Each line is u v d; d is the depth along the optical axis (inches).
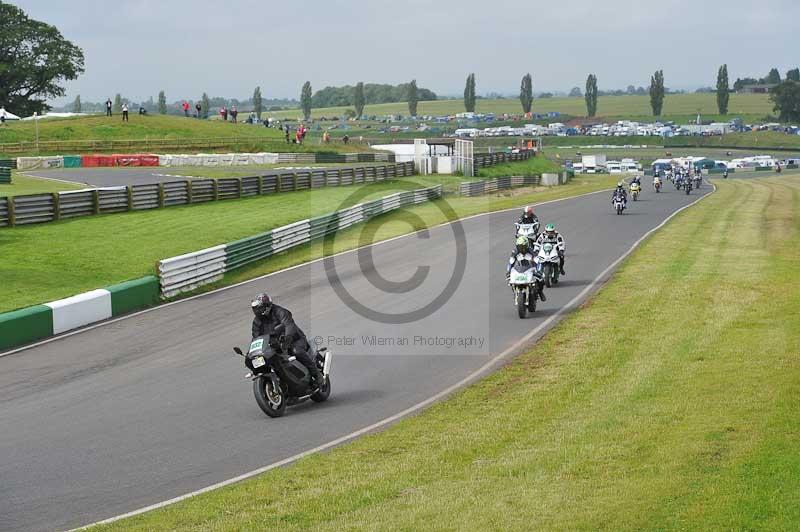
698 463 1061.8
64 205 3880.4
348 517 945.5
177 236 3604.8
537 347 1814.7
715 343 1750.7
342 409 1429.6
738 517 897.5
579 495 978.7
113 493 1067.3
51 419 1397.6
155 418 1390.3
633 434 1193.4
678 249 3341.5
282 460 1180.5
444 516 935.0
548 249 2551.7
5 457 1214.3
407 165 7106.3
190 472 1138.7
